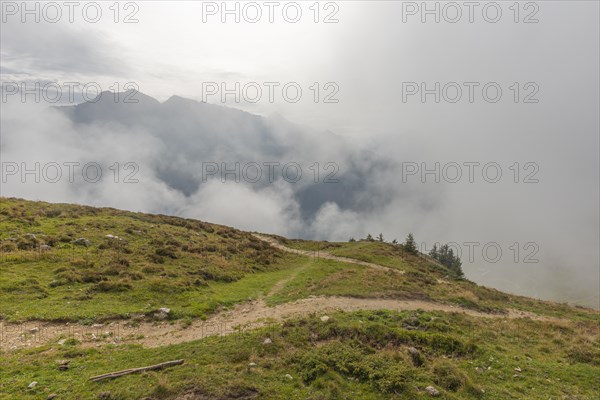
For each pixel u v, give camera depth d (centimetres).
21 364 1711
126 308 2509
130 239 4147
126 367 1720
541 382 1892
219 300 2961
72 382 1569
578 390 1834
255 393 1528
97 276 2920
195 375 1611
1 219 3934
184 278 3297
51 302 2439
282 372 1716
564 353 2370
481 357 2119
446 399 1608
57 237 3619
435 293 4006
